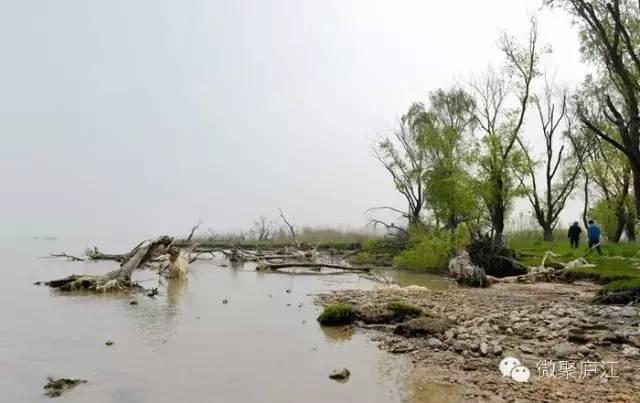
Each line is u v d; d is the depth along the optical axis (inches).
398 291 764.0
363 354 392.2
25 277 1051.9
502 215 1380.4
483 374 331.6
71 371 343.3
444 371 340.5
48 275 1104.2
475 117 1628.9
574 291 751.1
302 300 705.0
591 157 1715.1
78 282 820.6
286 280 1032.2
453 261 1019.9
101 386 311.3
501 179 1358.3
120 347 412.8
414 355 385.7
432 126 1573.6
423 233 1314.0
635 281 626.5
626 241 1663.4
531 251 1341.0
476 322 490.3
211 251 1812.3
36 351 397.4
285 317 562.9
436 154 1477.6
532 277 915.4
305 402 282.7
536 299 665.6
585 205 1793.8
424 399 283.9
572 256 1122.0
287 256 1574.8
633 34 849.5
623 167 1502.2
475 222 1392.7
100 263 1518.2
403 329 461.7
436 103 1755.7
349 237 2158.0
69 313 583.5
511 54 1475.1
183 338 448.5
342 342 435.5
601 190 1770.4
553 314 529.0
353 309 525.3
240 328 496.7
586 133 1699.1
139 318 550.0
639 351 371.2
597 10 792.3
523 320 499.8
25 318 548.1
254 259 1628.9
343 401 283.7
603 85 1250.6
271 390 303.9
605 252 1155.3
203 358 378.9
